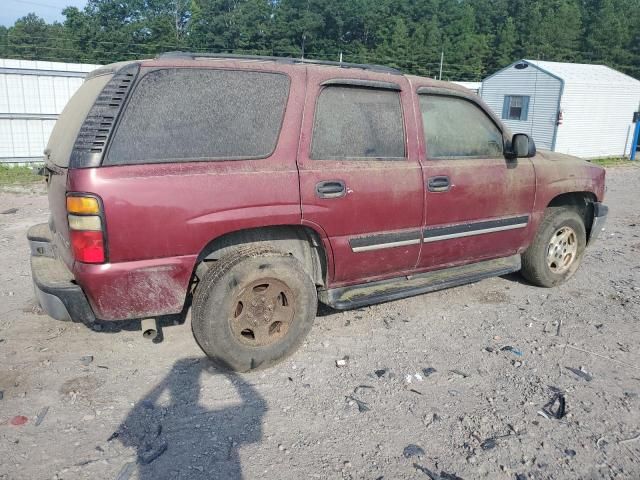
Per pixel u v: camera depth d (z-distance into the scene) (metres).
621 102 21.00
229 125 3.49
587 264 6.35
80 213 3.11
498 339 4.32
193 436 3.09
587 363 3.97
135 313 3.38
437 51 63.00
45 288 3.33
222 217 3.43
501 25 75.69
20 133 15.32
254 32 63.09
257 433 3.12
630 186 13.52
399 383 3.66
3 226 7.95
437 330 4.47
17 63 14.92
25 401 3.37
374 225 4.02
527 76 20.64
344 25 68.50
